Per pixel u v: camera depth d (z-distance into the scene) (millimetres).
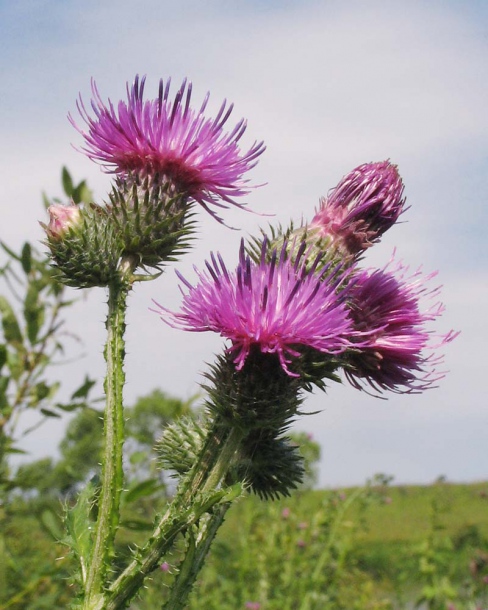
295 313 139
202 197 167
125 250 154
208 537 132
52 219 148
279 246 156
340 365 153
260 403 139
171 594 128
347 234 162
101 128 164
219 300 141
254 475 158
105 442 129
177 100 164
